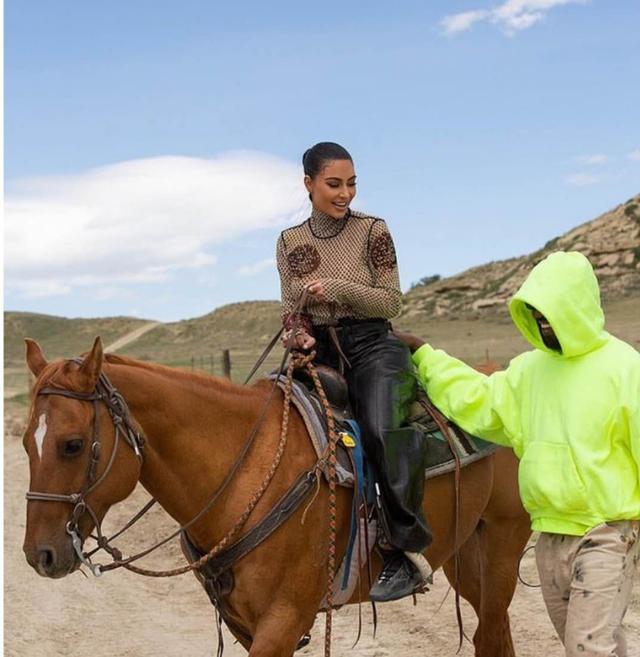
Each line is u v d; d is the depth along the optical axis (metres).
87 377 4.31
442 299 60.88
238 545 4.58
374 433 4.97
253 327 59.78
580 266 4.43
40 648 7.60
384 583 5.06
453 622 7.86
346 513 4.91
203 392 4.71
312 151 5.30
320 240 5.30
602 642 4.20
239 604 4.66
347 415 5.12
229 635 7.92
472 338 39.44
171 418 4.58
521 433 4.72
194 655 7.42
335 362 5.30
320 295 5.12
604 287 50.50
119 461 4.39
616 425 4.28
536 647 7.06
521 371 4.73
